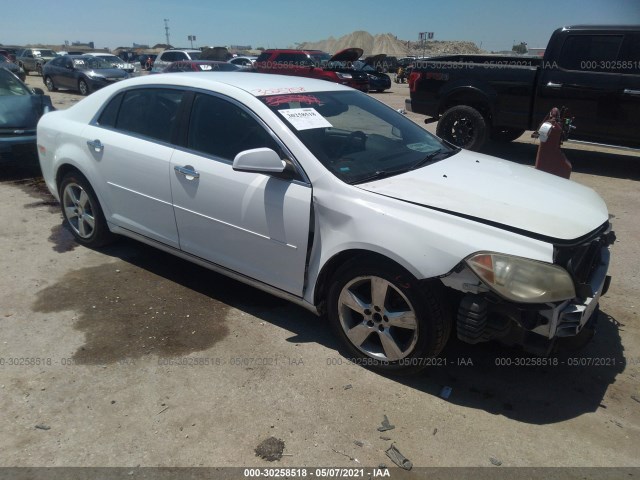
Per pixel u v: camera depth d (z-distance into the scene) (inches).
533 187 124.9
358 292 121.3
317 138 127.7
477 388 116.6
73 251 183.2
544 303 98.3
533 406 111.5
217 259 141.6
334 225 116.5
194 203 139.5
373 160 130.2
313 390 114.2
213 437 100.6
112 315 141.9
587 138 316.8
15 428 101.5
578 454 98.7
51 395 110.7
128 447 97.7
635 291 163.9
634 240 205.9
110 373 118.1
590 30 299.6
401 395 113.6
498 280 98.4
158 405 108.6
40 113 291.0
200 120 140.9
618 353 131.0
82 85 746.2
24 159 302.7
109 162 159.9
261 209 125.8
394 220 108.8
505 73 328.2
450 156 146.5
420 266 104.5
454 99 353.4
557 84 312.3
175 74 154.1
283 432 102.3
